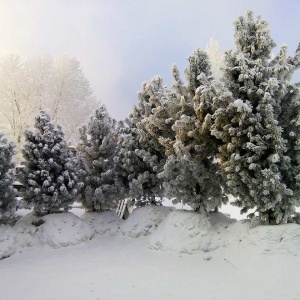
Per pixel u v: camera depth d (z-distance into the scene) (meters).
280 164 7.08
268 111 6.90
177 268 6.99
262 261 6.26
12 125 24.14
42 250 8.91
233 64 8.07
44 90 26.73
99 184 11.37
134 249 8.84
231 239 7.58
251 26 8.22
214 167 8.99
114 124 12.62
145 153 10.22
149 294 5.46
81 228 10.07
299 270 5.73
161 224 9.38
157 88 10.59
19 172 9.83
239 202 7.82
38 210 10.02
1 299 5.28
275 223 7.38
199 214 8.67
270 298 5.14
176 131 8.96
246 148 7.21
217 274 6.49
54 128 10.55
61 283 6.06
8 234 8.73
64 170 10.22
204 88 7.99
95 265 7.38
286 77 7.72
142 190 10.75
